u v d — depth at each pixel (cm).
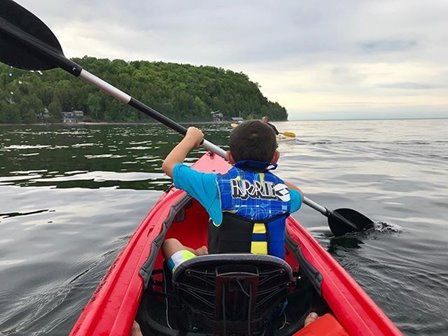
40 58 269
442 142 1792
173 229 371
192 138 228
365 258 387
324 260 259
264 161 202
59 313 286
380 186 730
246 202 194
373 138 2105
